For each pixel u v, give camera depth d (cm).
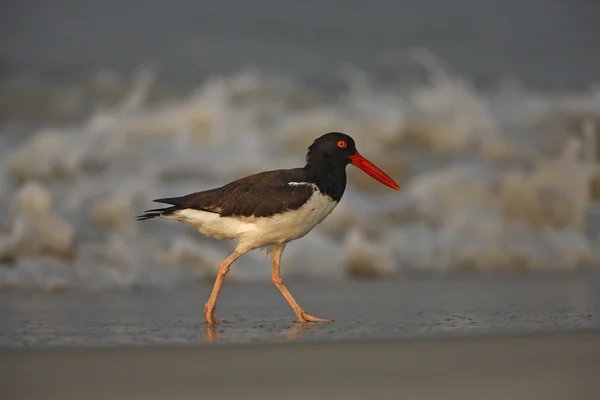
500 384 716
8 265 1399
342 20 3098
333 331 942
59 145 1880
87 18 2912
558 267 1549
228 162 1878
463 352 820
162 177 1791
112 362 775
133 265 1420
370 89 2439
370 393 689
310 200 1073
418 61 2847
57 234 1455
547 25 3316
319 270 1470
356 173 1852
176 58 2695
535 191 1741
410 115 2122
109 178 1772
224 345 848
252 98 2319
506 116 2258
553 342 861
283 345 847
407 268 1510
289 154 1941
